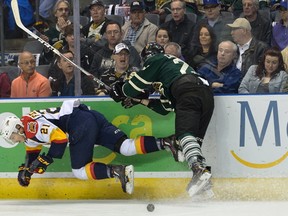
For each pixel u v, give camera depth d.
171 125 20.06
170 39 24.33
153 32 25.03
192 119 18.41
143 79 18.95
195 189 17.98
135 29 25.14
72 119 19.27
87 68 23.77
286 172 19.75
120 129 20.31
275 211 17.55
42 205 19.33
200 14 26.45
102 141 19.91
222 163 19.98
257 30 24.50
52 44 25.66
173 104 19.09
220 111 19.95
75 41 21.72
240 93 21.64
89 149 19.36
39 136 19.00
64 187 20.48
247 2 24.31
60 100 20.34
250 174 19.91
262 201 19.59
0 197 20.73
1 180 20.72
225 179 19.98
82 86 22.66
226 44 22.22
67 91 23.02
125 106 19.83
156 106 19.75
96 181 20.34
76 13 21.67
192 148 18.14
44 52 25.45
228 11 25.56
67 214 17.69
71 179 20.44
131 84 19.06
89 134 19.28
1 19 26.30
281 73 21.58
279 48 24.30
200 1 26.92
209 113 18.88
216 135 20.00
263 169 19.84
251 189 19.86
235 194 19.91
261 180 19.86
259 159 19.84
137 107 20.22
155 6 27.38
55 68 23.08
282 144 19.77
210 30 23.50
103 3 27.11
